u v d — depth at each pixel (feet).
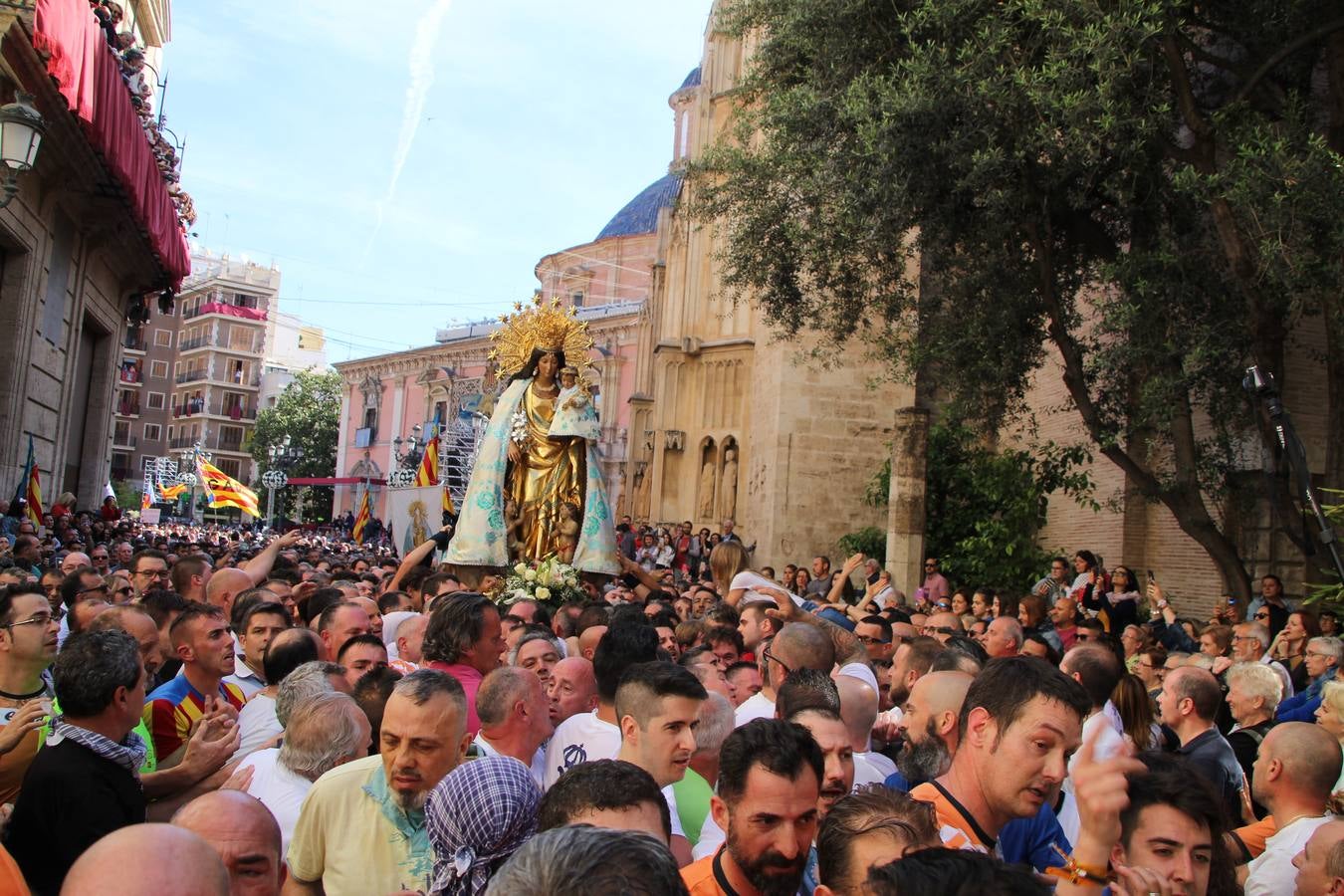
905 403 88.07
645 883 7.73
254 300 347.97
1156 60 49.90
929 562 63.62
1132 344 50.01
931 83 48.96
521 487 56.65
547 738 20.62
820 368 87.56
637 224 224.53
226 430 336.90
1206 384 51.13
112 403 101.81
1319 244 43.75
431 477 115.75
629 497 138.72
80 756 15.79
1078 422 76.02
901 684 23.24
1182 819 12.26
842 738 15.62
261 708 21.84
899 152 49.42
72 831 15.31
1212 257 50.03
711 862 13.35
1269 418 46.80
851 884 11.28
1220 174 43.32
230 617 30.68
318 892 15.43
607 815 11.54
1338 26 45.83
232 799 12.01
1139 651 36.50
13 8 43.60
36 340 71.05
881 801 11.99
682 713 15.79
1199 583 64.90
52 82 56.85
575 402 56.29
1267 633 36.47
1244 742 24.21
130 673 16.52
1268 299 46.50
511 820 12.95
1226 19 51.62
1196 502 50.24
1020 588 69.62
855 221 52.60
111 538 81.71
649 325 146.30
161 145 76.69
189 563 33.73
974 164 47.93
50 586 37.01
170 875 8.53
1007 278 55.06
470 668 22.52
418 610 40.60
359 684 19.71
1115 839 10.62
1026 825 15.96
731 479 103.30
